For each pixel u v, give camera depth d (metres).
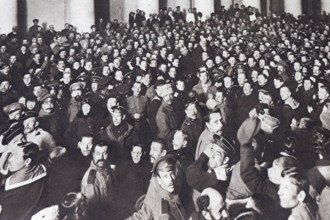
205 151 5.59
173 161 5.46
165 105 6.37
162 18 13.18
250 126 5.88
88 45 10.84
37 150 5.51
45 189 5.24
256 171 5.41
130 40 11.30
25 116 5.94
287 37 10.66
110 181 5.34
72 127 5.89
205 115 6.03
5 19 9.87
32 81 7.33
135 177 5.38
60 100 6.48
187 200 5.30
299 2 11.38
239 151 5.57
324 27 10.85
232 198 5.31
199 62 8.88
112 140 5.70
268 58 8.65
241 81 7.04
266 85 6.83
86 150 5.55
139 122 6.05
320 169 5.40
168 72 8.12
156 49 10.25
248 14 12.15
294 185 5.31
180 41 10.73
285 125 6.08
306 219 5.20
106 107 6.36
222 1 12.94
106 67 8.27
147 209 5.25
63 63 8.45
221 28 12.12
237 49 9.67
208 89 6.90
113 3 14.16
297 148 5.65
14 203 5.14
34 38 10.54
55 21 12.16
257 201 5.27
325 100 6.38
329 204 5.24
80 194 5.24
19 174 5.29
